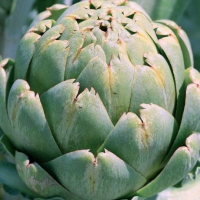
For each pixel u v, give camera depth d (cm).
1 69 41
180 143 39
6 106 41
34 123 39
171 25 42
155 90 39
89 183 38
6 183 42
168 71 39
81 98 38
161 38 41
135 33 39
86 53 38
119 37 39
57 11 43
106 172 38
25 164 39
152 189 39
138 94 38
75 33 39
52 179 39
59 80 39
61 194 39
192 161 39
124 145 38
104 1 42
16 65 41
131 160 38
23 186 42
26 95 39
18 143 40
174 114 40
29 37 40
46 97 39
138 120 38
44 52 39
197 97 39
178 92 40
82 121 38
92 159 38
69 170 38
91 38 39
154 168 39
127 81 38
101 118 38
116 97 38
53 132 39
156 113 38
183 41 42
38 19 42
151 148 38
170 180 39
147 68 38
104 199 39
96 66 38
